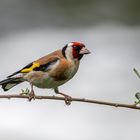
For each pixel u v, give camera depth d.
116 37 21.83
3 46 20.97
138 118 14.79
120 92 16.36
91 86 16.78
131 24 23.97
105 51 20.23
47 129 14.56
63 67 8.14
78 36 22.30
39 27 23.42
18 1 25.34
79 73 17.86
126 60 19.17
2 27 23.38
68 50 8.27
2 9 24.97
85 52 8.30
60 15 24.80
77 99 7.43
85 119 14.95
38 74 8.09
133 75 17.69
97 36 22.11
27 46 20.95
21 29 23.20
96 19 24.50
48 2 25.47
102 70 18.27
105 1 25.47
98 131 14.45
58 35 22.41
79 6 25.38
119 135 14.27
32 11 25.00
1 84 8.16
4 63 18.97
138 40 21.52
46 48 20.72
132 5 24.98
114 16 24.64
